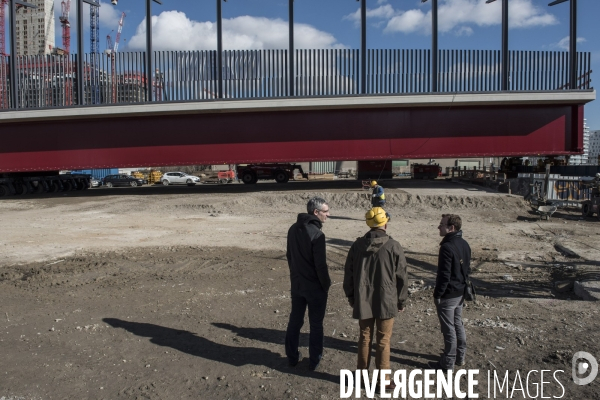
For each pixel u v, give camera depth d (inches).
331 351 217.2
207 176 2217.0
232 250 493.0
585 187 908.0
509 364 200.7
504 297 307.0
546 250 494.6
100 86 1142.3
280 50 1116.5
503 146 1152.2
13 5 1149.7
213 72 1127.6
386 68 1119.6
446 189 1056.2
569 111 1150.3
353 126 1155.9
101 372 197.2
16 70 1160.2
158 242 547.2
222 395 177.2
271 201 941.8
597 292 298.8
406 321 259.0
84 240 562.3
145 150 1157.1
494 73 1129.4
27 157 1165.1
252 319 266.4
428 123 1153.4
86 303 299.7
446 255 187.0
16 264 426.3
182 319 266.4
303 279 189.6
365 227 663.8
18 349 222.2
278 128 1156.5
